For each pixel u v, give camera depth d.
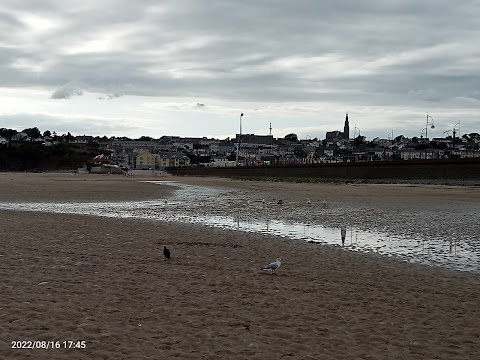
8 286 10.16
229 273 12.33
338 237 19.28
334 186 62.47
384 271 13.11
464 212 28.00
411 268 13.58
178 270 12.56
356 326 8.27
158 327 7.94
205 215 27.17
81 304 9.06
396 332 8.02
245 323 8.29
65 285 10.52
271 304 9.48
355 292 10.66
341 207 31.69
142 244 16.62
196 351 6.92
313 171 91.81
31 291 9.85
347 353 7.03
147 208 31.39
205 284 11.07
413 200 36.72
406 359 6.87
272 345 7.28
